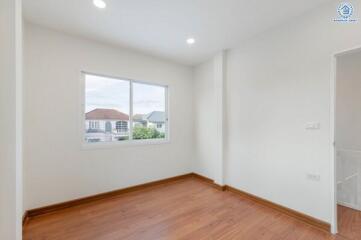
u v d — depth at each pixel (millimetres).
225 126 3365
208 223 2217
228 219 2307
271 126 2619
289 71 2396
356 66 2869
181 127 4047
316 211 2137
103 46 2984
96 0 1957
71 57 2678
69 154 2645
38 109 2400
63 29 2541
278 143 2531
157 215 2410
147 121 3617
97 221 2254
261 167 2756
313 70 2158
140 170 3396
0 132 1241
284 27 2447
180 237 1944
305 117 2234
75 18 2287
